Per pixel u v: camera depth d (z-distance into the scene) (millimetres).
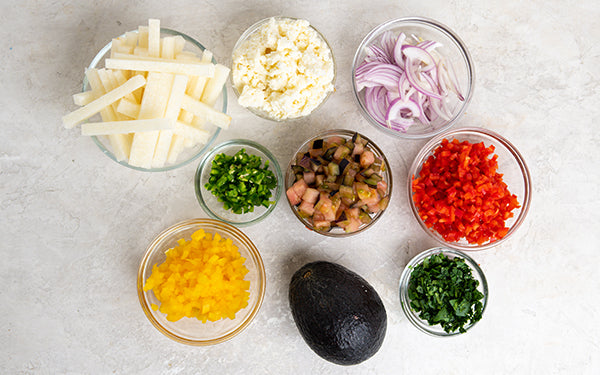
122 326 496
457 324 488
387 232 511
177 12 492
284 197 501
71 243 492
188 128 443
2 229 488
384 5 507
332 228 482
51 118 487
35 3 483
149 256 479
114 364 497
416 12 510
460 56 501
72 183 490
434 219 481
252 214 494
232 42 497
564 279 524
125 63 419
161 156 445
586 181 524
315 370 510
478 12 513
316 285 446
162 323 486
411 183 494
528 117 520
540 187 522
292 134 505
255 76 451
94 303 494
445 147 485
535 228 523
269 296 503
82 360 495
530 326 525
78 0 485
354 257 510
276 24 452
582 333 526
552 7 517
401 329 515
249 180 461
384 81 481
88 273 493
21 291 491
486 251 520
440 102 486
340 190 446
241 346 503
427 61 479
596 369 527
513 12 516
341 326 438
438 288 484
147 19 491
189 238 493
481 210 467
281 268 504
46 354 493
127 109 427
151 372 498
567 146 522
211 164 488
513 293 523
